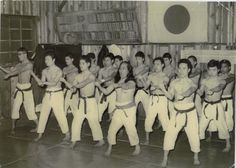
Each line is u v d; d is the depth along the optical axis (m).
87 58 4.06
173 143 3.53
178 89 3.51
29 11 5.84
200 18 5.31
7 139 4.61
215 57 5.19
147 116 4.34
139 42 5.78
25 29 5.79
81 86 3.99
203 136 4.06
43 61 5.63
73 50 5.98
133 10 5.71
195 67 4.82
